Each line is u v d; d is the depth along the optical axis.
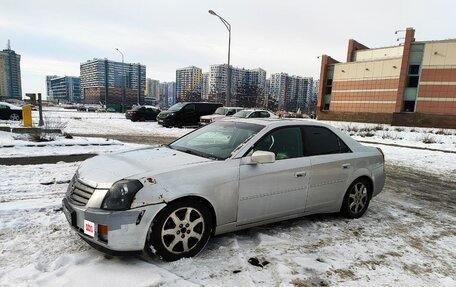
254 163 3.83
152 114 28.12
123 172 3.31
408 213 5.49
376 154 5.34
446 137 21.05
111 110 51.72
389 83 36.03
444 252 3.99
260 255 3.57
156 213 3.12
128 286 2.79
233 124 4.65
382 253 3.84
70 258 3.22
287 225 4.55
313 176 4.39
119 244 3.00
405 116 32.72
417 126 32.12
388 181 8.11
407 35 32.50
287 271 3.24
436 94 31.25
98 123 24.66
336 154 4.76
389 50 39.12
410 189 7.36
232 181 3.64
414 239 4.35
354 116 39.53
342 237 4.25
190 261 3.32
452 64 30.34
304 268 3.34
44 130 11.99
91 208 3.05
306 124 4.64
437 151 14.71
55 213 4.48
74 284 2.79
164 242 3.22
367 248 3.96
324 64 43.44
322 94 44.00
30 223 4.09
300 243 3.97
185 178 3.35
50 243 3.58
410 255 3.84
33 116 26.12
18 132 12.48
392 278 3.27
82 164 3.83
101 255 3.33
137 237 3.05
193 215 3.42
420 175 9.13
